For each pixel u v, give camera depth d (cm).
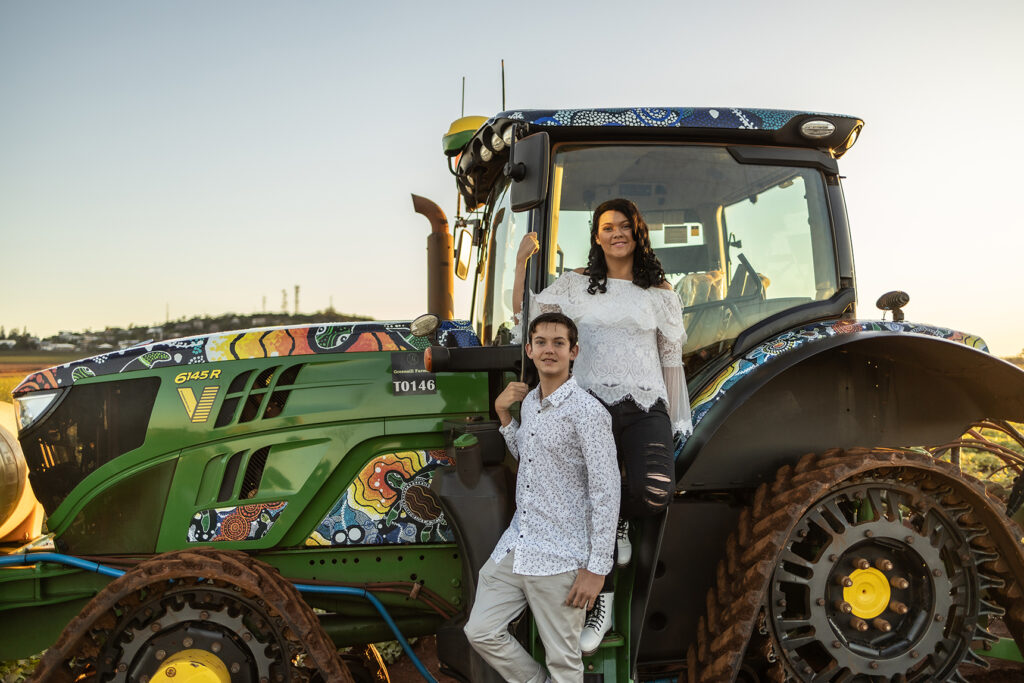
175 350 326
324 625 324
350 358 326
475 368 295
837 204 331
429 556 319
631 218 270
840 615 290
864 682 292
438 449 321
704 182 319
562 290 280
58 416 319
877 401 317
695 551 307
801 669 286
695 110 311
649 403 265
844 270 328
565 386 255
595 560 247
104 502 315
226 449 315
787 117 318
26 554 311
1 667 380
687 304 314
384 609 314
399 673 414
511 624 274
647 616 303
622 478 273
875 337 295
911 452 294
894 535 290
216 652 279
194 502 313
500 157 345
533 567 253
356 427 319
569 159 308
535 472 258
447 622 300
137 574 273
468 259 429
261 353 325
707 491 321
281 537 311
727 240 320
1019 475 336
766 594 283
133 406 319
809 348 295
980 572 305
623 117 304
